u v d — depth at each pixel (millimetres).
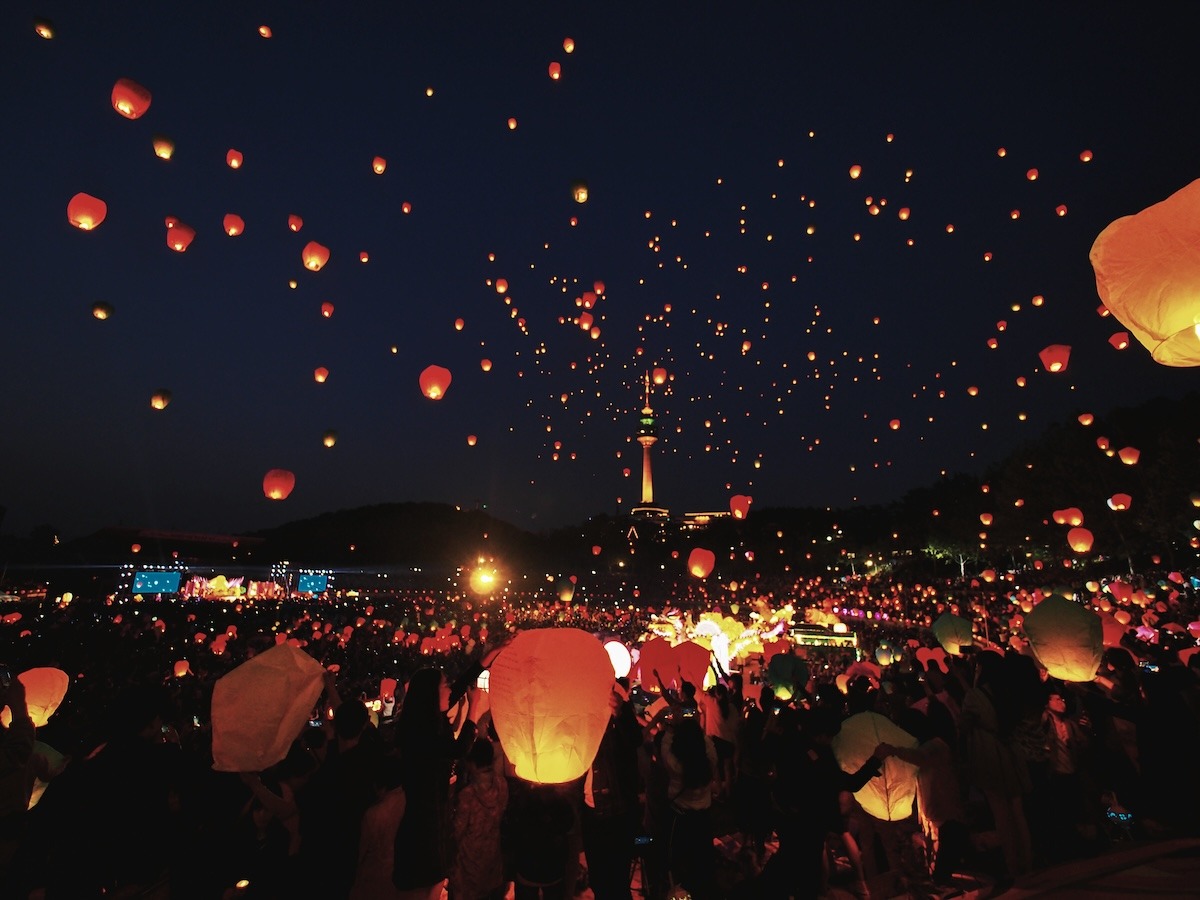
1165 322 2451
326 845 3611
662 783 5344
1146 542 32406
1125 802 5852
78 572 49844
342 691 16609
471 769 4586
